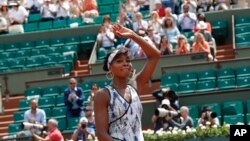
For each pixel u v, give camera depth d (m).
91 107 24.31
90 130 23.34
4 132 28.61
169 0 35.09
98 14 37.22
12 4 37.22
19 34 35.00
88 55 34.12
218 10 34.69
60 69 31.47
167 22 31.95
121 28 11.45
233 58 31.56
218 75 28.17
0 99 28.89
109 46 32.62
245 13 34.00
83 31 34.72
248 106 25.97
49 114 27.97
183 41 30.16
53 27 36.31
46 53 33.72
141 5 36.62
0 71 33.31
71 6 36.91
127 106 10.95
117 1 38.03
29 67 33.12
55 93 29.62
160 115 22.47
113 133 10.93
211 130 21.02
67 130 26.91
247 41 32.19
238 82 27.84
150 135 21.36
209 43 31.02
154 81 29.14
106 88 11.02
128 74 11.07
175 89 27.73
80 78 29.53
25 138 23.45
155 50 11.45
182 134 21.19
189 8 34.47
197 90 27.75
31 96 29.72
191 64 28.66
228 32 34.06
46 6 36.62
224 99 26.58
